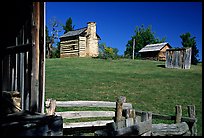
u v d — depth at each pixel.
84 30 39.47
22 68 5.86
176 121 6.66
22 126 3.81
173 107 10.19
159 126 5.45
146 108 9.93
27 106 5.60
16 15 5.92
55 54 49.09
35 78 5.51
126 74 20.28
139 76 19.17
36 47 5.52
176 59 26.20
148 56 46.00
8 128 3.66
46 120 4.23
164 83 16.12
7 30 6.09
